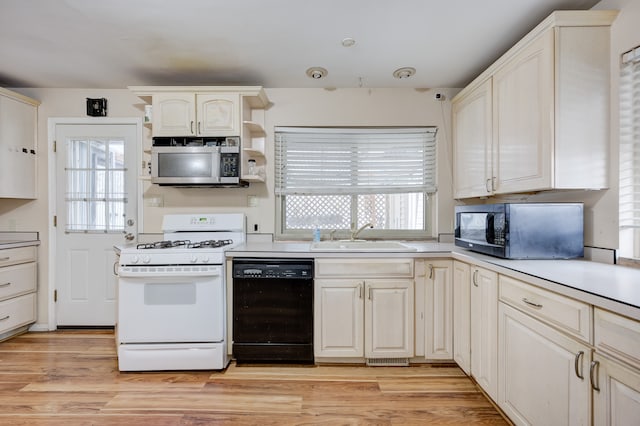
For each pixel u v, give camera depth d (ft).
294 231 9.46
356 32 6.42
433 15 5.86
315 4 5.54
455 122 8.77
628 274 4.37
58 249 9.36
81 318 9.37
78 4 5.50
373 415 5.52
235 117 8.11
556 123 5.16
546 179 5.24
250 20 6.00
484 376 5.75
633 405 2.98
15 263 8.60
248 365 7.24
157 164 8.08
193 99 8.11
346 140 9.30
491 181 6.80
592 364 3.40
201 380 6.60
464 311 6.56
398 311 7.08
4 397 5.96
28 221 9.36
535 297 4.37
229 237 8.86
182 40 6.72
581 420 3.56
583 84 5.19
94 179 9.37
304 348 7.07
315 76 8.27
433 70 8.10
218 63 7.73
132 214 9.32
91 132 9.34
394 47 7.00
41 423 5.24
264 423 5.30
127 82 8.86
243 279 7.11
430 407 5.74
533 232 5.56
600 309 3.34
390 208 9.52
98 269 9.36
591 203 5.64
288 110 9.14
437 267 7.13
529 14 5.83
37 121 9.29
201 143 8.44
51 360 7.42
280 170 9.23
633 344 2.98
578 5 5.50
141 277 6.82
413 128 9.20
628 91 5.09
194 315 6.90
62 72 8.26
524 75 5.74
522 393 4.65
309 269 7.06
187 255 6.89
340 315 7.07
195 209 9.23
